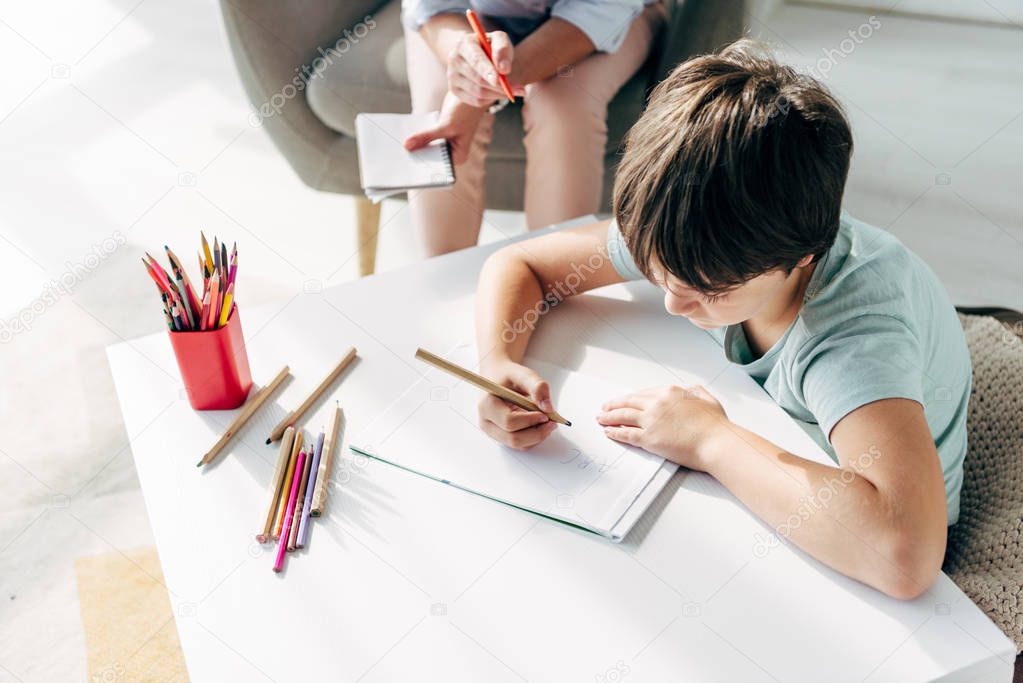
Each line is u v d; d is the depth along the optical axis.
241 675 0.69
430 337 0.99
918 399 0.79
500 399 0.87
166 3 2.71
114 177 2.11
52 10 2.64
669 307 0.83
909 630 0.71
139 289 1.82
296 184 2.11
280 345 0.98
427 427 0.88
